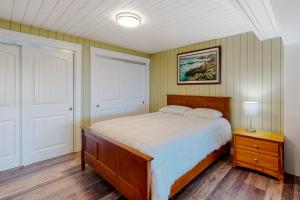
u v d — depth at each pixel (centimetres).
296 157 232
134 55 420
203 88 350
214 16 233
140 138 182
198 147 211
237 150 254
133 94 429
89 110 342
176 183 176
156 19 242
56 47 295
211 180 221
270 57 269
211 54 334
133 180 158
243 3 158
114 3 201
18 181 219
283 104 259
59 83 304
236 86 306
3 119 250
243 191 198
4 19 243
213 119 286
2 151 249
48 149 294
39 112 282
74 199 184
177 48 396
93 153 226
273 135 244
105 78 369
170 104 403
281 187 206
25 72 265
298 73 227
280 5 133
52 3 202
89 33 302
